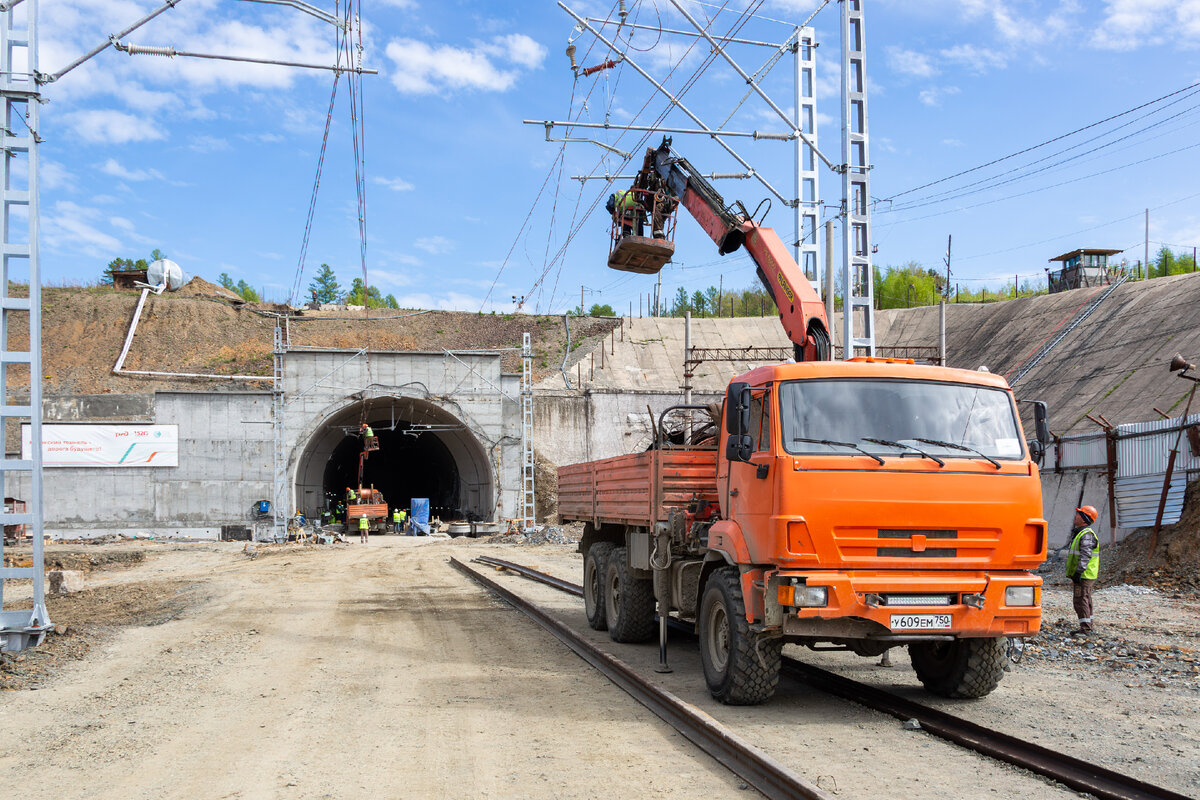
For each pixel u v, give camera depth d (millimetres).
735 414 7465
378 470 66688
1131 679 9172
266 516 43094
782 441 7320
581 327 70500
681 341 66125
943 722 7191
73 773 6121
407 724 7395
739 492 8023
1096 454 20594
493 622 13828
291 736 7043
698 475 9672
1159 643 11195
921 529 7273
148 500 42500
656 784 5754
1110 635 11703
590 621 13281
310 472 47625
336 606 16094
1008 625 7289
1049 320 46500
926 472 7309
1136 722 7309
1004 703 8039
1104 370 36500
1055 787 5648
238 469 43125
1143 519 18656
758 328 67625
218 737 7055
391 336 69438
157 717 7773
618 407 52062
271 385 53438
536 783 5773
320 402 44000
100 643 11867
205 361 60531
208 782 5863
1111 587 16750
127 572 26828
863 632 7152
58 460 42031
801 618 7035
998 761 6238
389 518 54344
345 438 55875
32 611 10992
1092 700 8172
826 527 7117
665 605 9617
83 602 17531
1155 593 15805
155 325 63219
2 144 10516
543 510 46594
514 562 26172
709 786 5719
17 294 64688
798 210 18891
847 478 7188
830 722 7359
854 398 7566
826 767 6012
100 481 42281
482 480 48938
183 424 42906
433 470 63594
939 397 7719
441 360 45875
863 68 17688
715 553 8578
